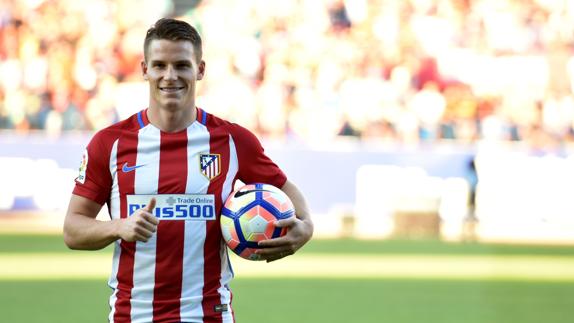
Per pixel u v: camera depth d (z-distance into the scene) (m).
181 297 14.65
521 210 65.88
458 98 73.56
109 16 75.44
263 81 74.25
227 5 76.44
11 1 74.62
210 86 73.62
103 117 71.69
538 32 76.50
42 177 63.50
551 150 66.31
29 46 73.50
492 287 39.81
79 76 72.69
